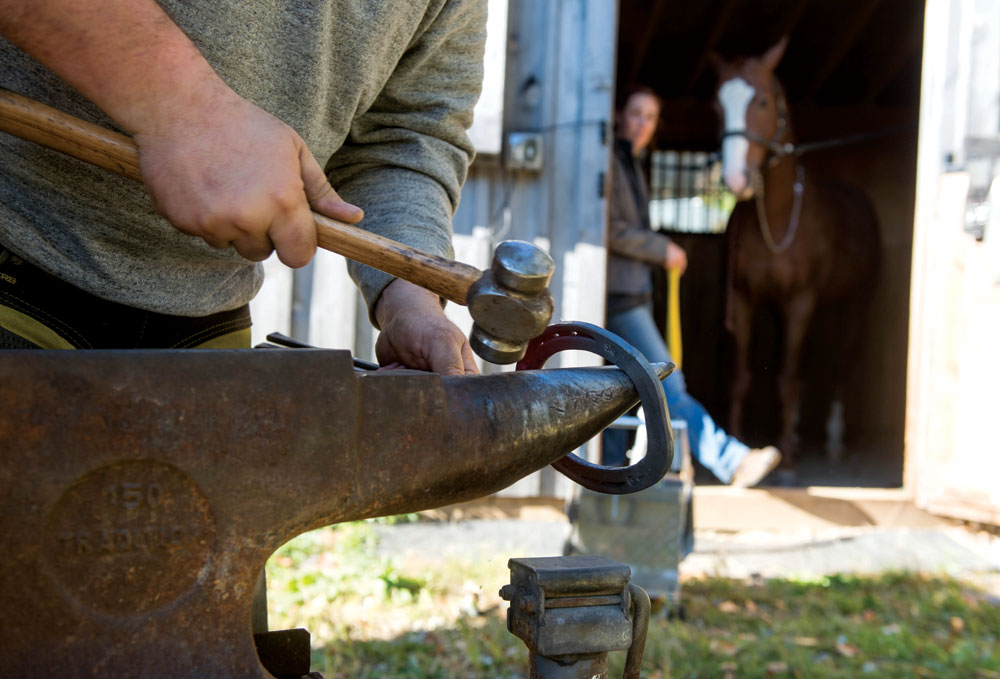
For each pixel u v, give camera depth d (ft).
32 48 2.57
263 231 2.74
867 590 14.29
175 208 2.68
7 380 2.18
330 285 16.07
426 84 4.72
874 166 31.40
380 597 12.51
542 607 3.14
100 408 2.27
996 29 17.40
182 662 2.37
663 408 3.09
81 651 2.27
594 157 16.58
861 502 17.93
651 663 11.04
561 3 16.60
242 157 2.67
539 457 3.01
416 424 2.72
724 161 21.04
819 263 22.63
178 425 2.35
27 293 3.65
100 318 3.82
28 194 3.55
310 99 3.74
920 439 18.06
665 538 12.44
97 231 3.66
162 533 2.35
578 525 12.51
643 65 30.45
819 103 31.76
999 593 14.28
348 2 3.73
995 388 17.13
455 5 4.48
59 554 2.25
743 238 22.72
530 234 16.74
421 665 10.55
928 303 18.12
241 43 3.48
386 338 4.11
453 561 13.94
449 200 4.82
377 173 4.66
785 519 17.75
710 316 32.14
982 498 17.12
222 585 2.42
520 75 16.70
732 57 29.48
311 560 13.76
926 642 11.88
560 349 3.44
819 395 31.63
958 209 17.75
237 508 2.43
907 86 30.42
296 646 3.70
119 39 2.57
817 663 11.16
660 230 32.19
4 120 2.85
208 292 4.09
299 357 2.51
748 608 13.20
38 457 2.21
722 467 17.42
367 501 2.66
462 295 3.19
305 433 2.52
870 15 26.96
